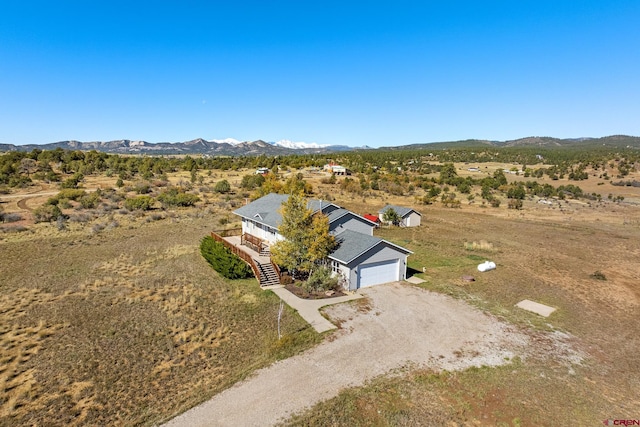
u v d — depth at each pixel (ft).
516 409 42.73
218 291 76.23
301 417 40.06
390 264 84.84
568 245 129.39
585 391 46.47
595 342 59.31
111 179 263.90
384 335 58.85
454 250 118.62
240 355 52.65
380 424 39.63
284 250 79.71
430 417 40.93
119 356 51.60
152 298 71.67
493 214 198.59
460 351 54.90
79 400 42.52
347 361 51.16
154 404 42.04
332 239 81.41
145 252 103.14
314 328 60.54
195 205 184.55
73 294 72.49
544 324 65.10
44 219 139.74
